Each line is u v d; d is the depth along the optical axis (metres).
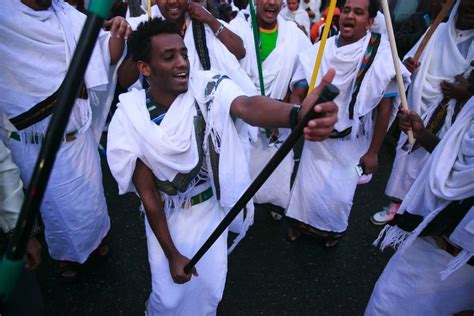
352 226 2.46
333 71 0.60
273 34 2.05
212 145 1.21
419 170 2.07
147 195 1.25
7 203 1.01
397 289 1.36
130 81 1.79
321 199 2.00
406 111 1.40
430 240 1.24
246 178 1.26
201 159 1.22
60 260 1.85
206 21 1.78
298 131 0.64
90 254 1.94
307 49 1.93
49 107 1.49
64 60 1.48
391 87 1.74
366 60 1.69
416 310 1.32
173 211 1.35
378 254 2.24
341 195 1.96
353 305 1.91
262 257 2.16
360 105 1.73
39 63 1.43
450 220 1.11
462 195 1.05
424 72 1.87
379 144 1.86
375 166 1.89
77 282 1.94
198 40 1.79
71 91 0.42
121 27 1.66
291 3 3.69
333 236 2.15
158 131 1.13
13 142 1.55
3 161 1.01
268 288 1.97
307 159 1.98
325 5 4.50
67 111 0.43
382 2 1.22
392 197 2.30
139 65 1.18
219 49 1.82
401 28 2.93
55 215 1.64
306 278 2.04
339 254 2.21
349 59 1.68
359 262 2.17
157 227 1.27
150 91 1.23
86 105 1.58
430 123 1.90
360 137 1.93
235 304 1.88
